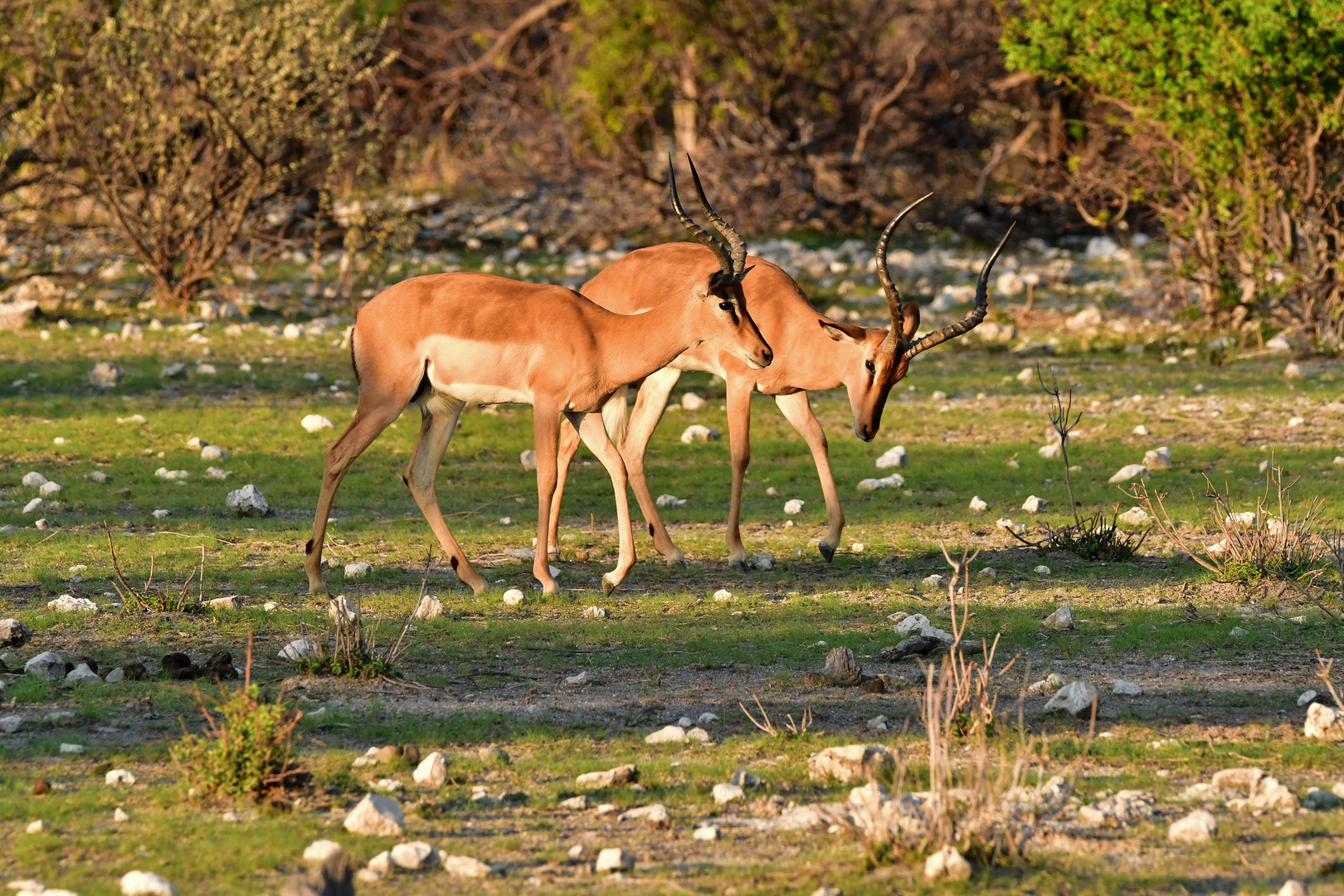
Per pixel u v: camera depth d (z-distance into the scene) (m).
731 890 14.98
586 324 30.39
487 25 128.12
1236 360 65.75
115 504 39.25
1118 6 65.44
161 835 16.70
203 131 74.62
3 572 31.42
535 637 27.56
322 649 24.89
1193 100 65.81
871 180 108.94
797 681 24.66
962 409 56.09
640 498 35.53
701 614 29.91
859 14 111.06
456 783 19.09
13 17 72.44
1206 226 69.81
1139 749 20.39
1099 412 54.47
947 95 106.06
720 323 30.11
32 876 15.30
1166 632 27.56
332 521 38.31
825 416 55.25
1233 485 41.62
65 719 21.53
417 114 119.88
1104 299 83.38
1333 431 49.34
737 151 103.69
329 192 83.00
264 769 18.48
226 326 70.81
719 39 106.56
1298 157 66.06
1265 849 16.09
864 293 84.94
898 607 30.14
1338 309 67.12
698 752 20.58
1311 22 60.75
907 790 18.42
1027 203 107.56
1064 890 14.84
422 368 30.33
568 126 107.69
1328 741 20.83
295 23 72.94
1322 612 28.88
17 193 83.56
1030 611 29.58
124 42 71.56
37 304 70.06
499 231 103.50
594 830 17.23
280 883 15.31
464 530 37.94
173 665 24.38
